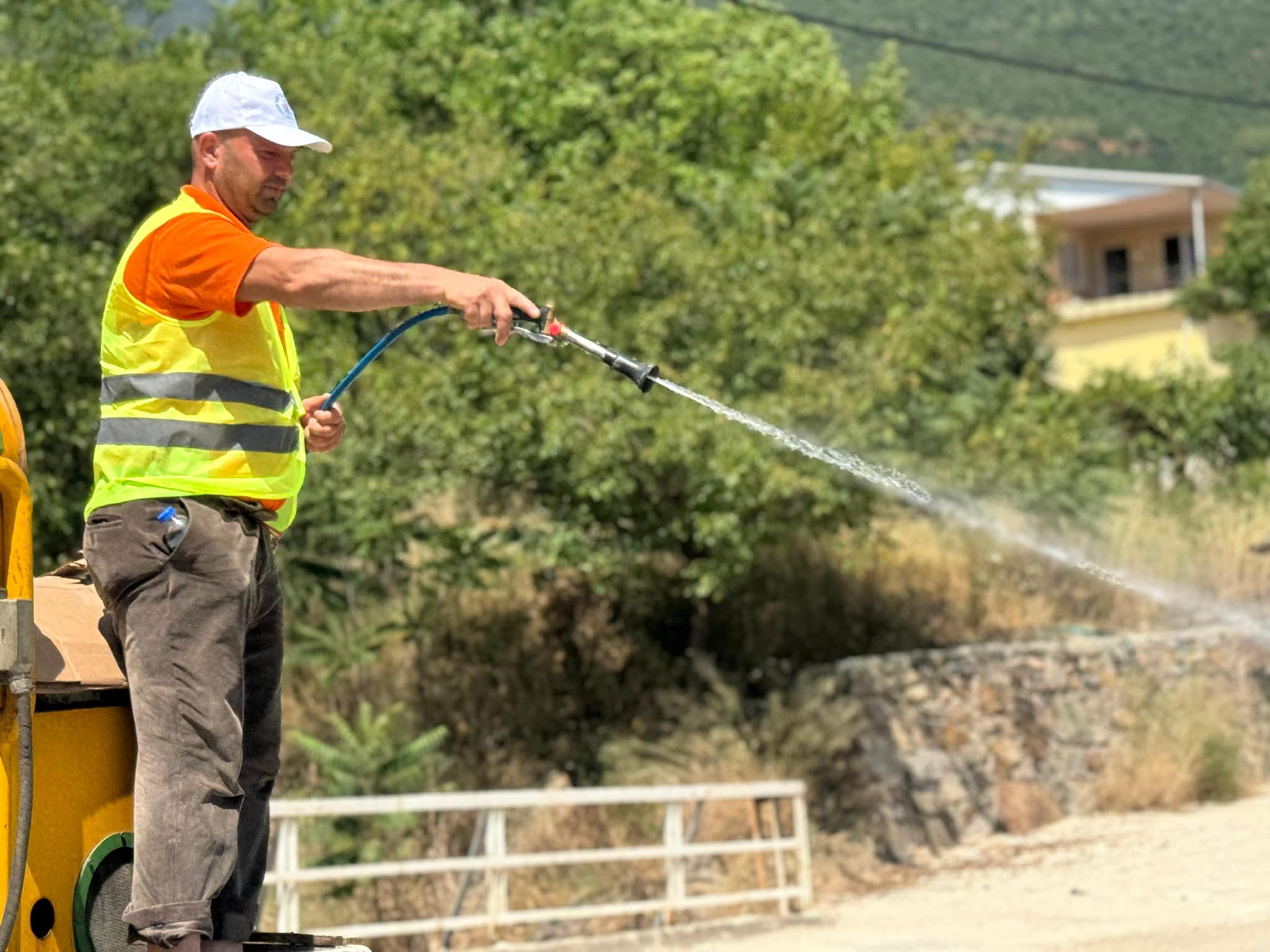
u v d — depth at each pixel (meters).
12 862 2.78
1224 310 33.03
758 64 28.89
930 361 16.92
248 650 3.33
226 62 20.69
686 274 15.21
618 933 12.38
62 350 13.28
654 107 29.25
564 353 14.80
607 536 15.88
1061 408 20.50
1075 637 17.34
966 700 15.75
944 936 11.37
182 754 3.02
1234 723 17.28
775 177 18.00
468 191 16.91
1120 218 43.31
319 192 16.05
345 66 20.77
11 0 21.19
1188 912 11.59
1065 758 16.09
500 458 14.51
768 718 15.14
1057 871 13.69
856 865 14.19
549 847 14.00
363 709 13.55
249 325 3.14
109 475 3.10
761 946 11.45
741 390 15.12
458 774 14.98
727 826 14.08
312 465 14.15
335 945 3.42
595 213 15.88
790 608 17.28
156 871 2.99
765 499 14.24
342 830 12.87
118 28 21.53
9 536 2.82
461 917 11.39
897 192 18.75
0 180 14.06
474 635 16.77
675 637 17.30
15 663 2.77
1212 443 25.91
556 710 16.19
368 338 15.71
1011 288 18.98
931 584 18.52
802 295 15.24
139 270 3.06
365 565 16.12
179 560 3.04
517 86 28.16
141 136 17.19
